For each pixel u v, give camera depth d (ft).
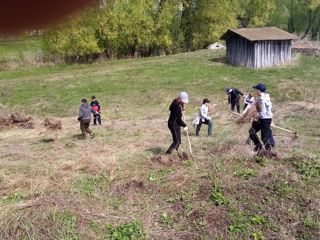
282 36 102.53
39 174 30.89
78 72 109.60
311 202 26.02
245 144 37.55
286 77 91.56
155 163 32.86
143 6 131.64
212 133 47.98
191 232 23.67
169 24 139.54
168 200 26.84
